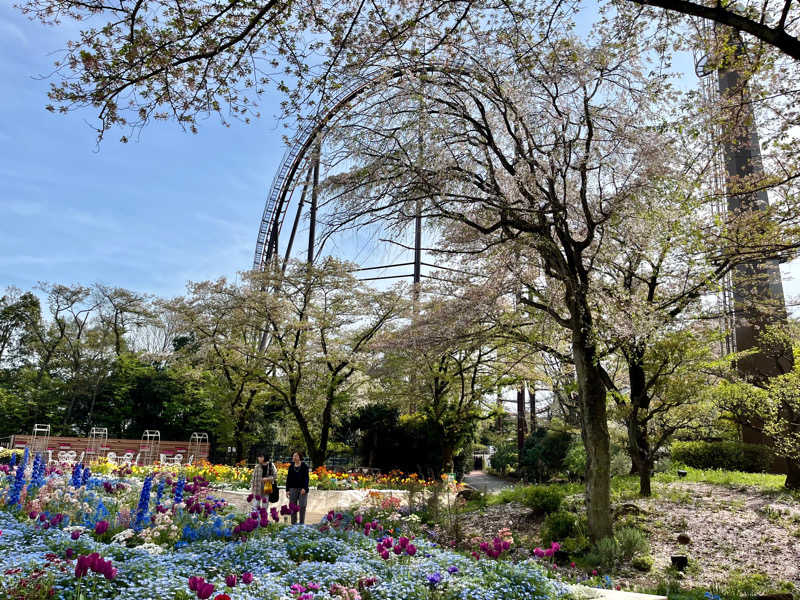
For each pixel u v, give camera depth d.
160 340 45.03
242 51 6.35
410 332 14.55
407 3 6.95
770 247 9.06
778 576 8.39
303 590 4.77
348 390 25.14
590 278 11.58
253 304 24.19
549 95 9.89
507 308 13.02
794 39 5.98
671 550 9.73
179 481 9.12
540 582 6.00
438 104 10.02
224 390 28.44
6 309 42.06
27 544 6.06
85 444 29.89
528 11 7.38
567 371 15.83
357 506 14.22
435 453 26.62
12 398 37.97
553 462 24.92
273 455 33.25
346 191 9.43
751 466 18.42
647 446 14.05
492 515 13.36
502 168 10.96
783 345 16.05
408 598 5.15
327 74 6.67
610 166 10.37
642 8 8.09
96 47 5.80
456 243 11.69
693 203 10.66
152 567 5.03
